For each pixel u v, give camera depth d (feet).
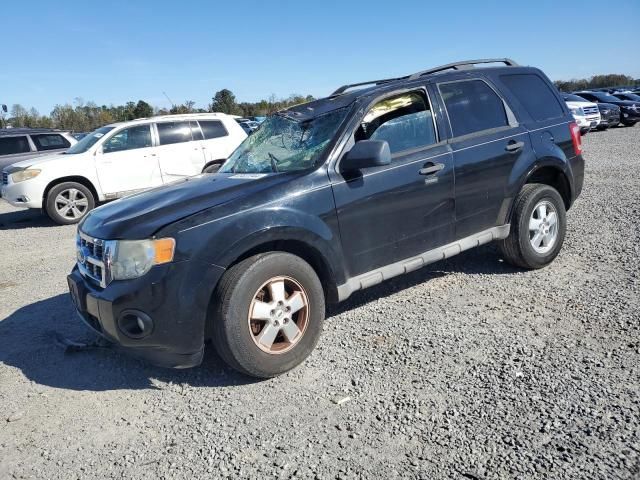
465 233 15.42
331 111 14.30
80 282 12.30
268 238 11.68
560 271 16.94
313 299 12.30
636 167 37.29
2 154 44.09
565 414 9.49
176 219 11.30
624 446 8.51
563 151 17.52
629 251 18.24
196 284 11.03
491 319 13.85
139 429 10.54
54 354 14.30
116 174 35.70
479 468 8.38
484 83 16.42
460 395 10.50
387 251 13.76
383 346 12.96
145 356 11.64
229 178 13.89
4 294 20.08
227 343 11.26
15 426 11.02
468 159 15.02
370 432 9.64
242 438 9.87
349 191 12.91
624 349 11.59
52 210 34.32
